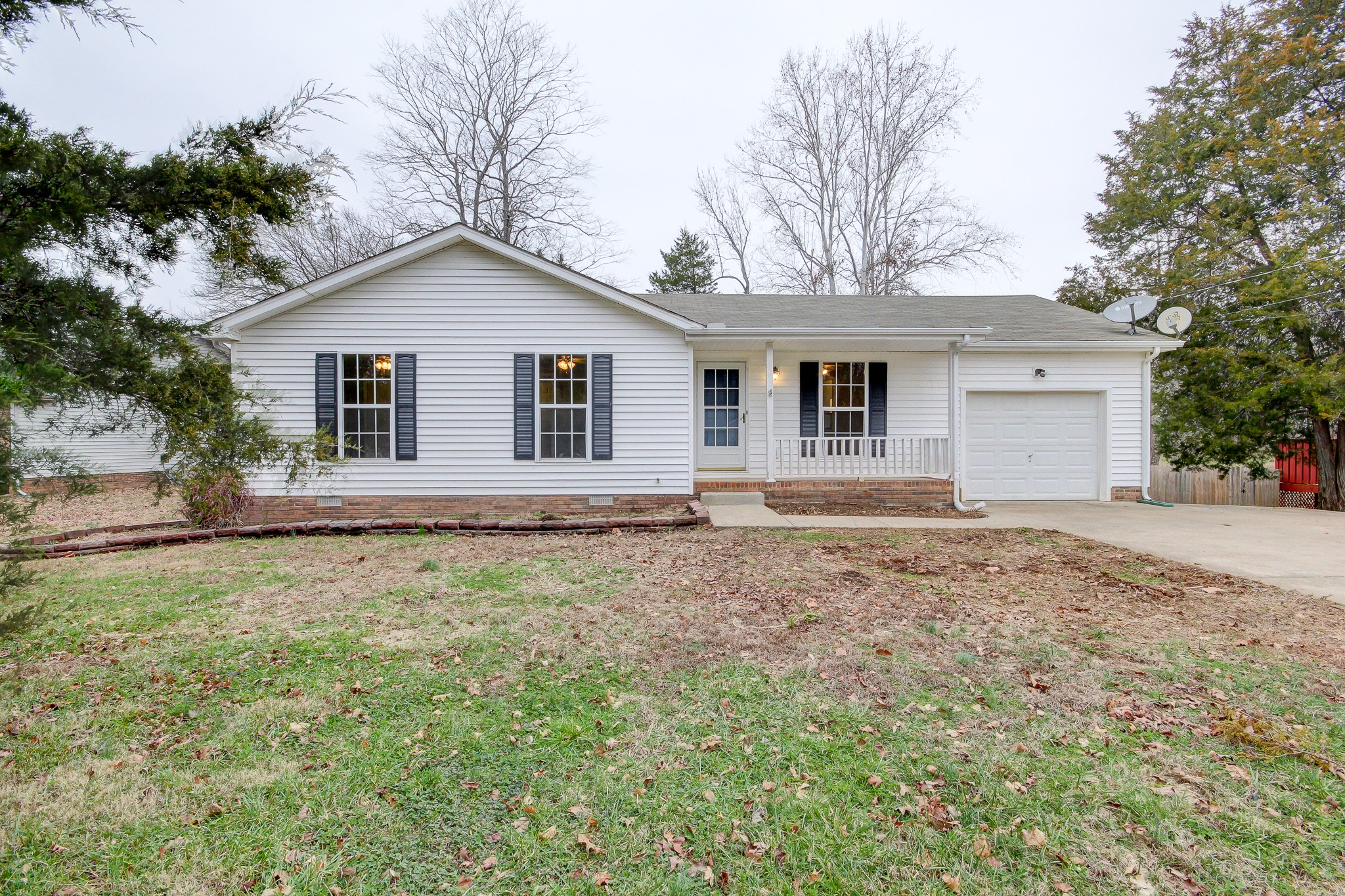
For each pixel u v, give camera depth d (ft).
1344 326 44.50
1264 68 46.21
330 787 8.29
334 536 26.08
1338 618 15.11
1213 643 13.38
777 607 15.84
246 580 18.63
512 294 32.86
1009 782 8.30
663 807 7.87
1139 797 7.97
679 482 33.63
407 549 23.26
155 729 9.87
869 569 19.88
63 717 10.24
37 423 8.28
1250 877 6.64
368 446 32.45
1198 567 20.22
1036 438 38.75
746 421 38.63
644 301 32.63
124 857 7.03
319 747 9.30
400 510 32.65
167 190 8.33
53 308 7.44
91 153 7.93
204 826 7.56
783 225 81.87
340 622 14.84
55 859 7.01
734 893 6.49
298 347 31.86
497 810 7.82
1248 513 33.86
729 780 8.41
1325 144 43.60
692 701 10.68
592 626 14.40
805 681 11.45
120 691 11.18
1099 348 36.99
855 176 78.69
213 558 21.88
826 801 7.95
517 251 31.99
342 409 32.12
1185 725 9.81
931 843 7.18
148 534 25.03
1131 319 39.68
